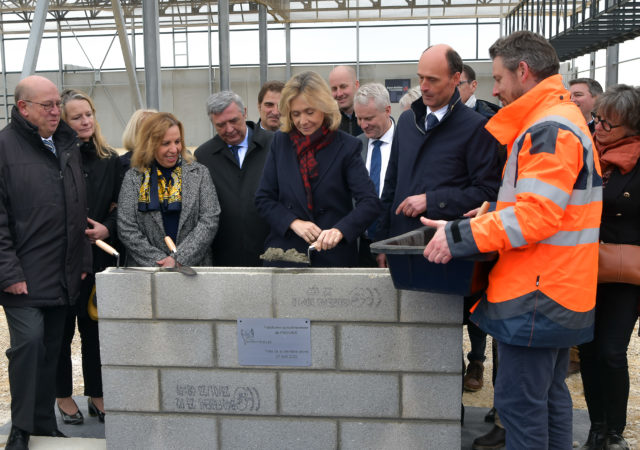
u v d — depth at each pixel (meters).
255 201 3.05
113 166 3.50
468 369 4.22
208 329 2.63
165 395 2.69
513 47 2.30
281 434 2.65
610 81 15.06
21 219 2.94
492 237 2.10
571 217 2.18
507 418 2.35
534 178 2.09
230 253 3.43
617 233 3.01
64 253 3.02
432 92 2.80
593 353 3.11
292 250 2.70
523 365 2.28
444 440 2.57
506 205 2.27
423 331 2.52
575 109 2.24
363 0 19.58
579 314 2.21
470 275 2.27
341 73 4.45
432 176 2.88
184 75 24.39
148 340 2.67
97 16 22.14
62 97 3.39
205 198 3.27
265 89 4.16
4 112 24.66
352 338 2.56
